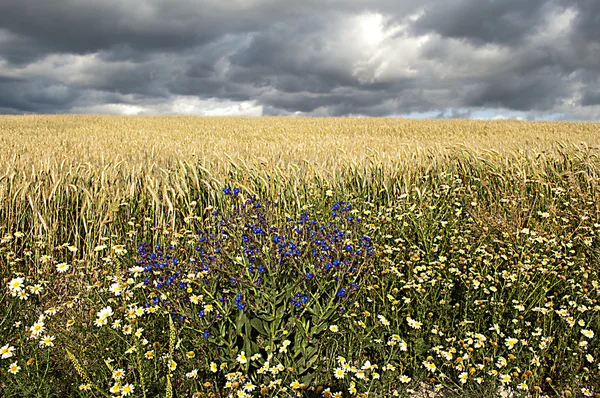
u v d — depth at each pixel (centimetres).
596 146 846
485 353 309
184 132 1978
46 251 470
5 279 363
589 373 292
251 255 296
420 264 443
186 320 282
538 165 790
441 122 3045
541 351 300
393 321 335
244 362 264
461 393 281
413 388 289
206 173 650
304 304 282
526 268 372
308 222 417
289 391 256
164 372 270
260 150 962
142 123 2884
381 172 727
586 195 614
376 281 395
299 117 3925
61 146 1095
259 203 385
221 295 302
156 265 333
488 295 387
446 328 341
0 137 1388
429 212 561
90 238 501
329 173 696
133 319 281
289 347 292
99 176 579
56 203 538
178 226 555
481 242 464
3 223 498
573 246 478
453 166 805
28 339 291
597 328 334
